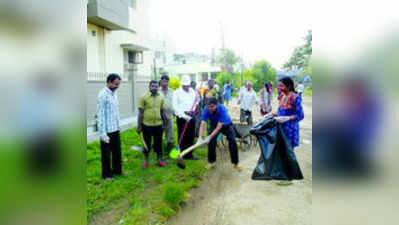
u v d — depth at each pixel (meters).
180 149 5.43
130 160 5.30
